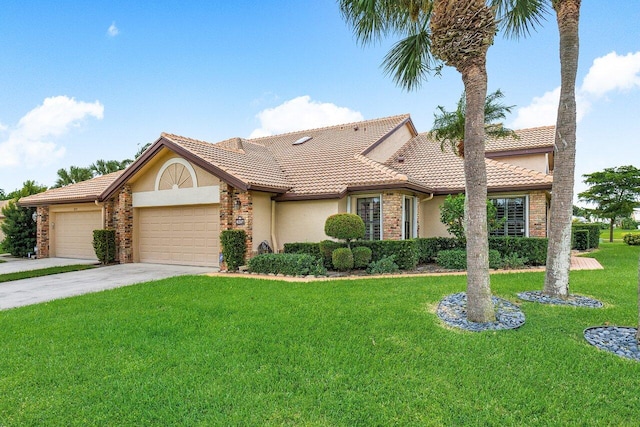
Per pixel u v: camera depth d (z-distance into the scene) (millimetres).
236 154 17609
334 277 12203
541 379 4578
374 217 15023
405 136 22547
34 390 4516
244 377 4711
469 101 7145
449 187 15922
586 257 17016
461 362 5074
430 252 15531
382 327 6551
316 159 18562
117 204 18375
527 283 10117
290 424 3723
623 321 6820
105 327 6922
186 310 8047
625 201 28625
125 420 3852
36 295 10516
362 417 3822
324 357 5277
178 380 4668
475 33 6910
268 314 7531
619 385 4430
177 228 16859
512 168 15828
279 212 16188
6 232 22375
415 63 10148
